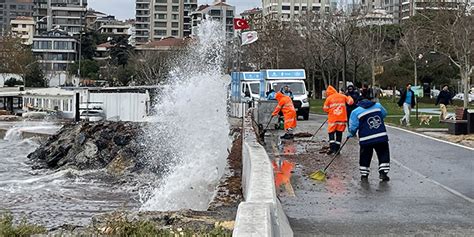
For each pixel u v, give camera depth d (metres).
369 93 19.11
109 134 34.22
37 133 46.28
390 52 75.88
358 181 13.55
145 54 99.94
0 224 9.70
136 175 28.72
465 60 47.19
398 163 16.73
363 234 8.57
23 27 164.50
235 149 23.02
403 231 8.77
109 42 133.38
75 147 34.59
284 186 12.84
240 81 41.75
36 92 75.69
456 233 8.66
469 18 47.00
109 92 66.81
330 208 10.47
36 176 30.05
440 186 12.91
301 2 126.00
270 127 25.02
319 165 16.28
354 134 14.09
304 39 73.12
